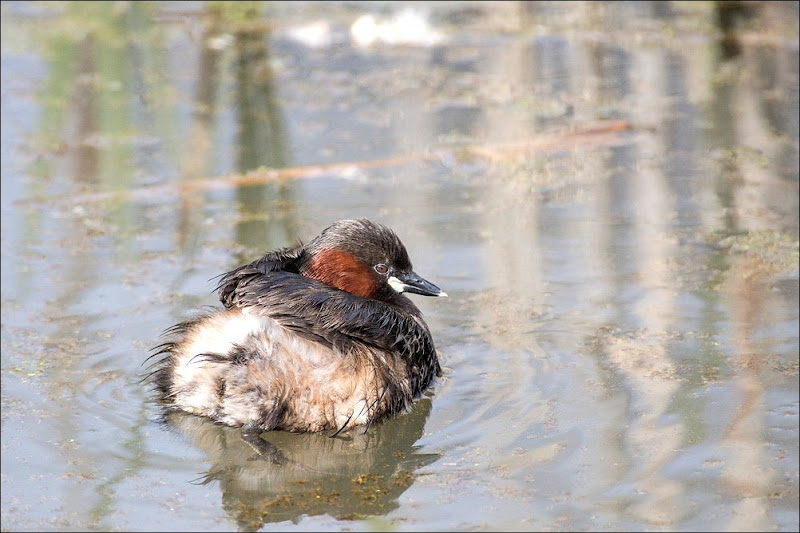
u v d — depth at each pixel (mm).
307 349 9766
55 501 8773
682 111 18703
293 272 11148
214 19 23469
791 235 14070
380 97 19438
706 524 8336
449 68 20828
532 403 10211
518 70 20641
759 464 9133
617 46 21875
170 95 19375
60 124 18016
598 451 9367
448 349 11320
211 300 12398
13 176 16094
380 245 11250
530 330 11688
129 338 11500
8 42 21688
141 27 22828
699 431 9648
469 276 13008
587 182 16062
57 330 11695
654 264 13289
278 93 19562
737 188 15688
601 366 10867
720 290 12586
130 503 8758
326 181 16109
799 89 19438
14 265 13391
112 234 14359
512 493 8797
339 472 9258
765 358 10984
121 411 10109
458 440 9672
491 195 15641
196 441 9688
